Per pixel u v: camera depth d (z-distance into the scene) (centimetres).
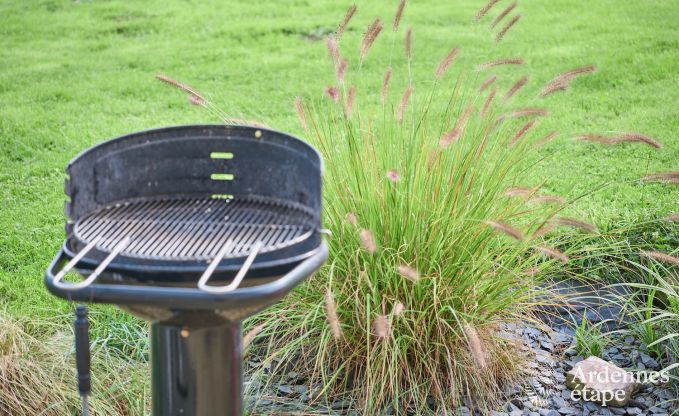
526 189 275
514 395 304
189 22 979
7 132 620
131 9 1042
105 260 174
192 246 182
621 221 406
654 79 695
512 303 310
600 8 951
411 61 793
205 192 214
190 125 208
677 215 299
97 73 792
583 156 534
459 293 297
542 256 345
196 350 194
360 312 300
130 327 330
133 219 200
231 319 186
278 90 720
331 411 292
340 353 307
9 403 269
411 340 294
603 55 766
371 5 1027
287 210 204
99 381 287
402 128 323
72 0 1084
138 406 278
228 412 201
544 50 802
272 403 296
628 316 352
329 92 294
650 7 936
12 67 816
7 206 487
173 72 788
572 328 351
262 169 209
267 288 166
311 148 191
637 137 295
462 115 301
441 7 1016
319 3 1048
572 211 400
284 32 923
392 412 292
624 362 323
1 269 398
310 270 180
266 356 319
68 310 349
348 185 308
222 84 745
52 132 622
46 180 532
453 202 294
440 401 295
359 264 300
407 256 295
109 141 203
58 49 884
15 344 282
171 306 168
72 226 193
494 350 305
